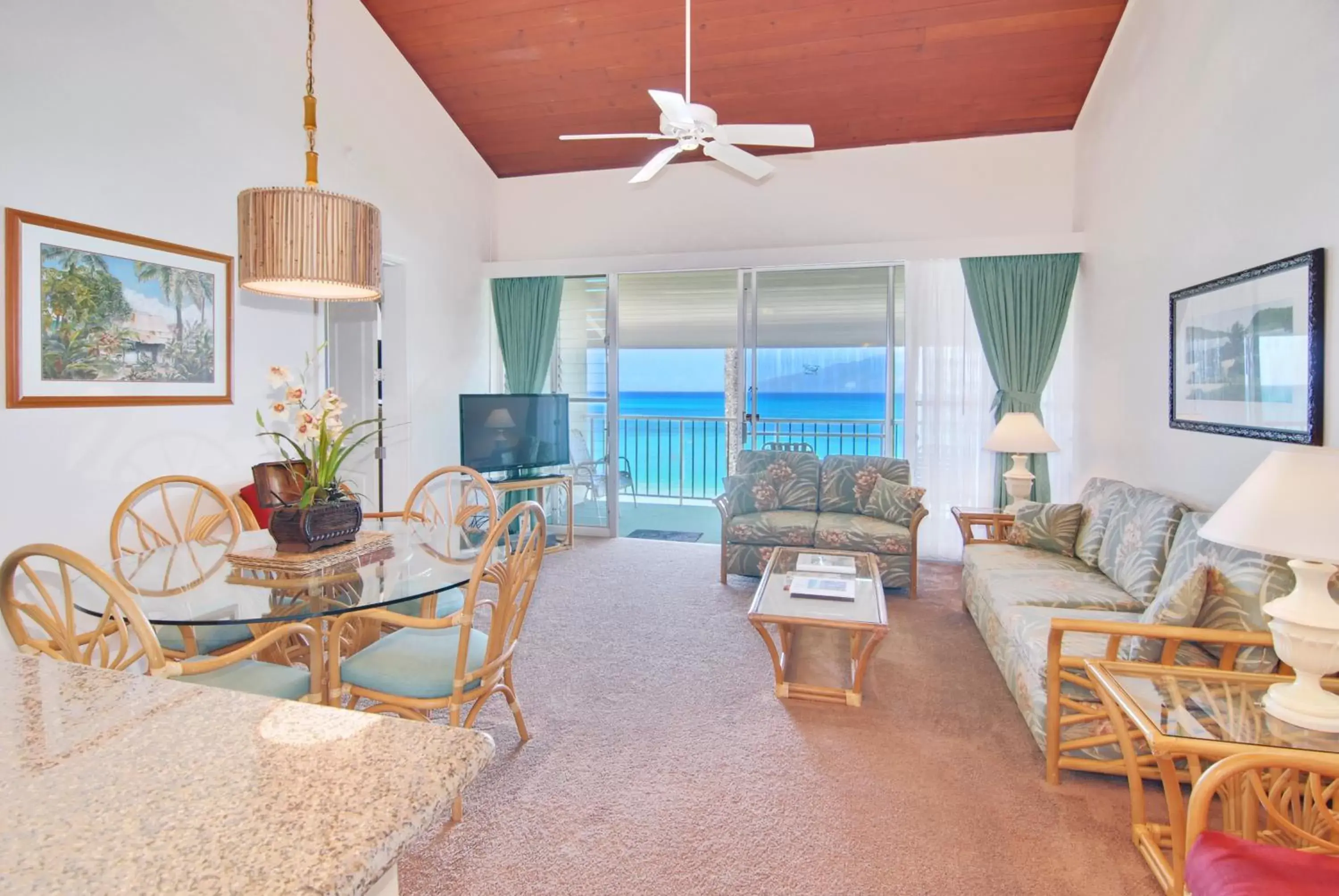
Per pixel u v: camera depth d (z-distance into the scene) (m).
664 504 7.18
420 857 1.88
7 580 1.61
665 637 3.54
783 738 2.52
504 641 2.34
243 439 3.49
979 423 4.97
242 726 0.86
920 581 4.58
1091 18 3.91
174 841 0.64
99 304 2.81
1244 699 1.76
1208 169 2.91
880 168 5.07
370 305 4.81
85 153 2.74
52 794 0.72
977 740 2.50
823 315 5.40
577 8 4.20
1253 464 2.59
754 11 4.08
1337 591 2.00
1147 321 3.53
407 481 4.78
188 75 3.16
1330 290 2.18
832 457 4.96
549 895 1.74
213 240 3.31
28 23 2.54
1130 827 2.00
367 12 4.31
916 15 4.01
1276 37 2.44
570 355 5.96
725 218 5.38
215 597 1.98
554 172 5.72
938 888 1.76
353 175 4.20
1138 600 2.84
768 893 1.75
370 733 0.84
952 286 4.96
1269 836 1.58
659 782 2.23
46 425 2.64
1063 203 4.75
